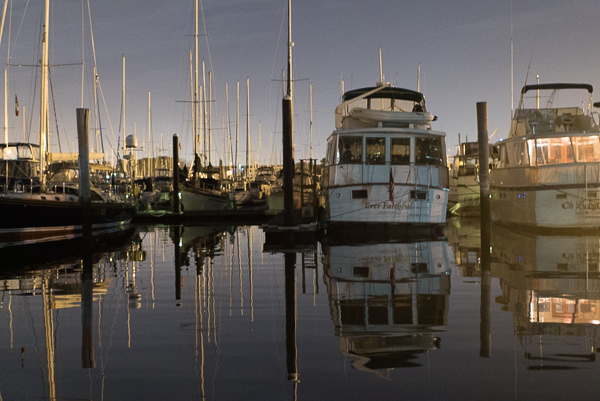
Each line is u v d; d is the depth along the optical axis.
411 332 5.62
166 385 4.21
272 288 8.57
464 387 4.03
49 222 21.47
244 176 58.44
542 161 18.69
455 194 33.47
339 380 4.23
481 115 14.37
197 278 9.88
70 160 26.17
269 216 35.56
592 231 18.25
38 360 4.91
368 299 7.46
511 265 10.70
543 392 3.91
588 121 20.16
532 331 5.59
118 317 6.64
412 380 4.20
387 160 18.31
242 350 5.11
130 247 16.89
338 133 18.31
